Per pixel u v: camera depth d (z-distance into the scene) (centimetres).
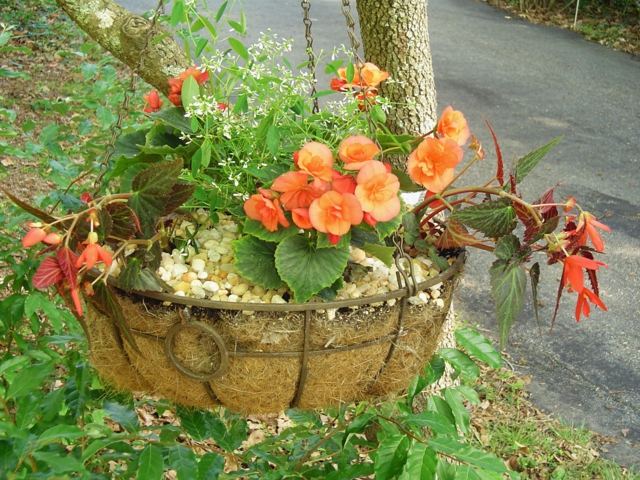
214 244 109
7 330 143
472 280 275
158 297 99
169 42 136
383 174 97
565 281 102
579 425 210
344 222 96
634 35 592
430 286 104
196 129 107
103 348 109
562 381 227
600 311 261
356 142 100
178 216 109
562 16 636
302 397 105
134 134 119
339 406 108
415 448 107
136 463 114
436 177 101
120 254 101
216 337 99
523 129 415
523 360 236
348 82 112
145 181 98
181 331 101
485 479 105
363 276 107
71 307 109
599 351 241
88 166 154
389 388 110
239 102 110
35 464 106
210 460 112
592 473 193
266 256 102
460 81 483
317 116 115
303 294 98
